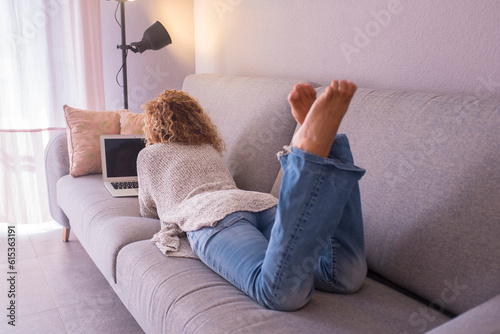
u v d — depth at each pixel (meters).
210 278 1.22
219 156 1.63
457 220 1.07
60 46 2.69
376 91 1.45
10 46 2.54
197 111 1.65
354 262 1.11
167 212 1.48
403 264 1.16
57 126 2.76
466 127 1.13
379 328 0.99
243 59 2.58
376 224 1.25
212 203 1.32
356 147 1.38
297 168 0.94
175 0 3.02
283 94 1.85
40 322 1.69
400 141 1.27
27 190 2.70
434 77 1.51
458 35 1.42
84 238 1.80
